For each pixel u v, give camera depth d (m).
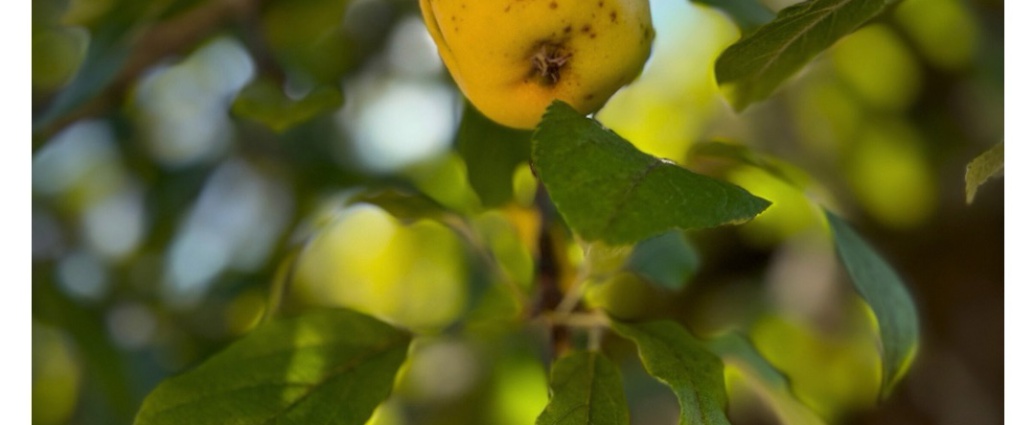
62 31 1.00
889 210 1.12
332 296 1.12
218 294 0.99
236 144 1.05
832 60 1.05
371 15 0.99
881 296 0.68
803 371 1.12
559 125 0.57
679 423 0.61
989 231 1.21
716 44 1.05
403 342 0.68
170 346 1.01
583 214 0.56
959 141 1.10
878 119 1.08
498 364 0.98
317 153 1.01
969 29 1.02
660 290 0.90
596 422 0.62
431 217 0.73
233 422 0.65
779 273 1.14
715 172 0.77
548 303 0.69
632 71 0.62
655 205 0.56
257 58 0.80
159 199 1.05
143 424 0.65
